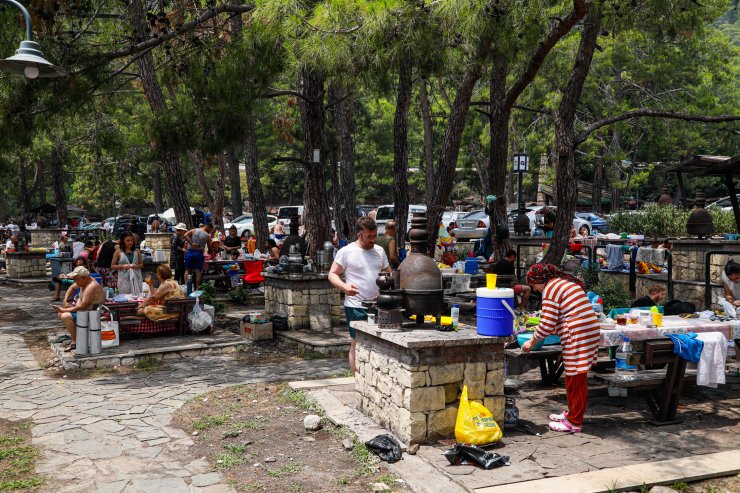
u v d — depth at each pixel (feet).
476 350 18.34
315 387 24.63
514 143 110.11
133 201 200.34
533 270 19.72
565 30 33.14
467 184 183.11
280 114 105.70
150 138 33.81
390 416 18.83
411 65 30.99
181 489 15.52
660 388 20.24
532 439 18.52
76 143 80.59
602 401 22.72
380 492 15.29
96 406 22.58
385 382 19.13
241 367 28.63
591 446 17.92
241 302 47.39
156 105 47.47
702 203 43.52
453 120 43.70
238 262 53.57
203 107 32.58
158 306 33.94
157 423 20.68
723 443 18.20
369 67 27.94
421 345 17.16
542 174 108.88
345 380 25.73
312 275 35.63
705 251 41.32
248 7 32.12
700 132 116.16
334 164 85.40
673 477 15.57
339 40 26.68
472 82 42.06
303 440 18.92
